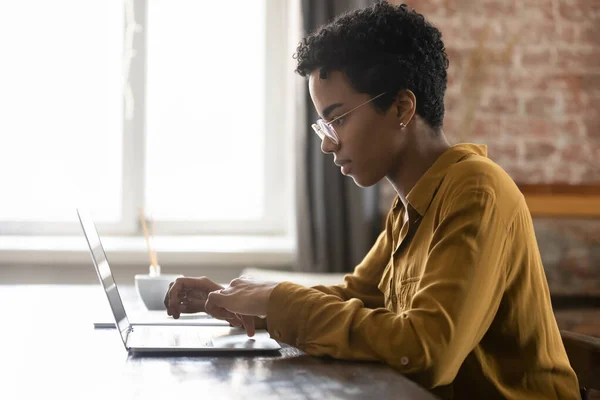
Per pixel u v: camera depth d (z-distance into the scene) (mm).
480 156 1275
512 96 3377
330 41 1269
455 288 1086
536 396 1221
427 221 1262
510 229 1178
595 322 2732
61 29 3469
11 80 3441
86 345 1241
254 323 1396
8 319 1526
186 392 910
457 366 1098
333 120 1286
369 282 1551
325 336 1127
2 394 900
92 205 3502
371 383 962
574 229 3225
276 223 3623
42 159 3463
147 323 1493
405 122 1278
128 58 3471
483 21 3371
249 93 3611
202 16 3570
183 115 3568
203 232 3576
